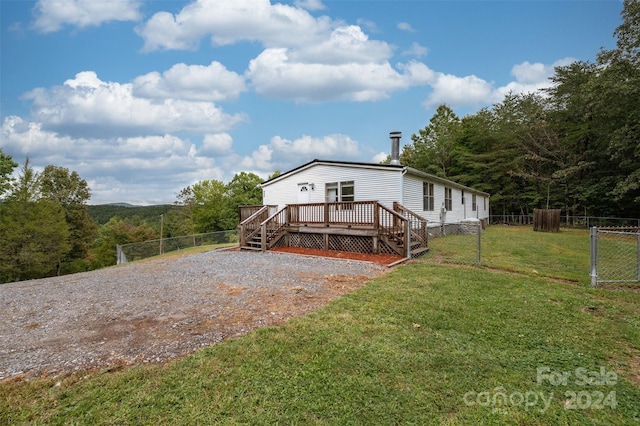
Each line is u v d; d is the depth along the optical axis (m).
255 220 13.19
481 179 28.02
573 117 22.69
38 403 2.52
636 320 4.04
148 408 2.40
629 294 5.11
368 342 3.44
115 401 2.50
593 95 17.86
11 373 3.03
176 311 4.81
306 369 2.91
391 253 9.61
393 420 2.24
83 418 2.32
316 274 7.09
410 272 6.84
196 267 8.79
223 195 39.91
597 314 4.25
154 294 5.94
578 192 22.16
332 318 4.17
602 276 6.28
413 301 4.80
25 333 4.21
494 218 27.30
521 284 5.70
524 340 3.48
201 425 2.20
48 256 21.70
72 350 3.54
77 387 2.72
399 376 2.78
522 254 9.29
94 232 30.64
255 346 3.37
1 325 4.63
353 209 10.98
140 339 3.77
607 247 10.59
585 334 3.63
